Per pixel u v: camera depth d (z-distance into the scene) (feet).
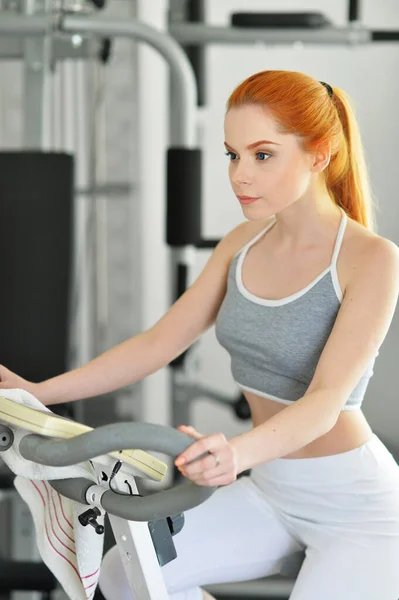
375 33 11.44
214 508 6.09
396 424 15.03
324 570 5.65
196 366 12.76
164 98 15.84
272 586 10.19
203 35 11.59
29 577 6.97
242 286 6.04
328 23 11.51
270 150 5.34
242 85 5.40
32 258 9.89
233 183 5.50
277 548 6.08
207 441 4.32
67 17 10.11
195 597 6.06
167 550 5.13
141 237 16.06
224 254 6.42
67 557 5.28
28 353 9.77
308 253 5.80
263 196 5.44
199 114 15.76
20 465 4.59
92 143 14.47
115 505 4.58
